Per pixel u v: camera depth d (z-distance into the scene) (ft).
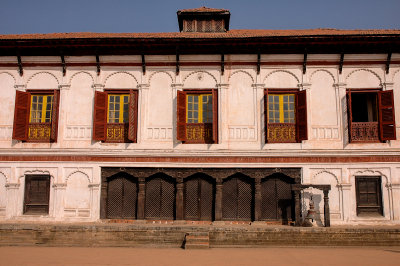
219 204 49.65
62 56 51.90
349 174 49.49
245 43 49.78
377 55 50.88
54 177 50.62
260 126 50.62
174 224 48.52
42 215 49.90
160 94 51.75
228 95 51.39
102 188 50.60
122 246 42.86
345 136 49.98
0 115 52.11
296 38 48.96
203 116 51.42
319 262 34.06
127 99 52.26
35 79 52.60
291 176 49.85
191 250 40.11
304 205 49.11
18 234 43.68
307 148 49.80
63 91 51.98
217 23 62.28
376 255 37.50
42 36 55.77
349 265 32.83
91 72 52.39
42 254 37.47
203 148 50.29
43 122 51.98
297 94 50.39
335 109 50.70
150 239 43.16
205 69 51.96
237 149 50.14
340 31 56.80
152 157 50.49
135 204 50.83
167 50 51.42
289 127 50.42
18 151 50.90
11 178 50.72
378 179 49.65
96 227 43.45
